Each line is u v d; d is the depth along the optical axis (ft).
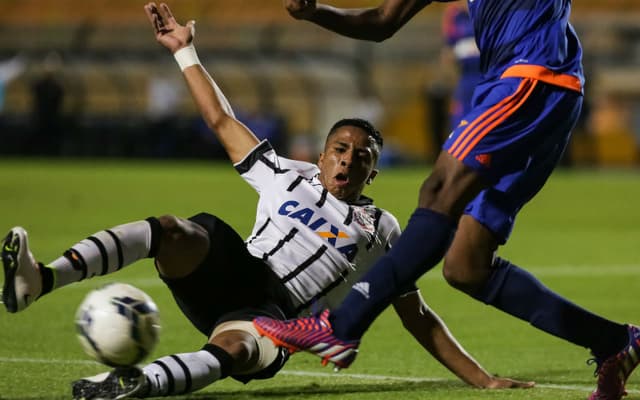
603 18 403.54
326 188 58.70
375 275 49.90
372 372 63.77
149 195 215.72
